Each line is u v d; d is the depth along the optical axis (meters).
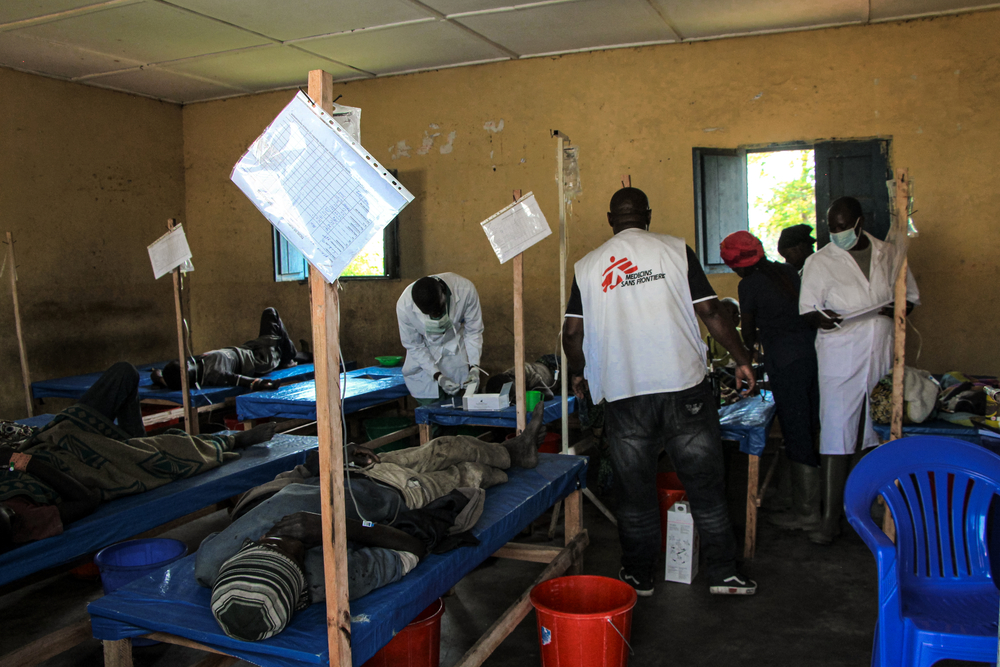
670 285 2.89
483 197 6.14
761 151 5.37
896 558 1.88
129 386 3.21
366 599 1.96
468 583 3.40
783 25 5.10
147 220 6.94
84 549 2.58
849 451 3.56
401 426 4.63
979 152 4.88
